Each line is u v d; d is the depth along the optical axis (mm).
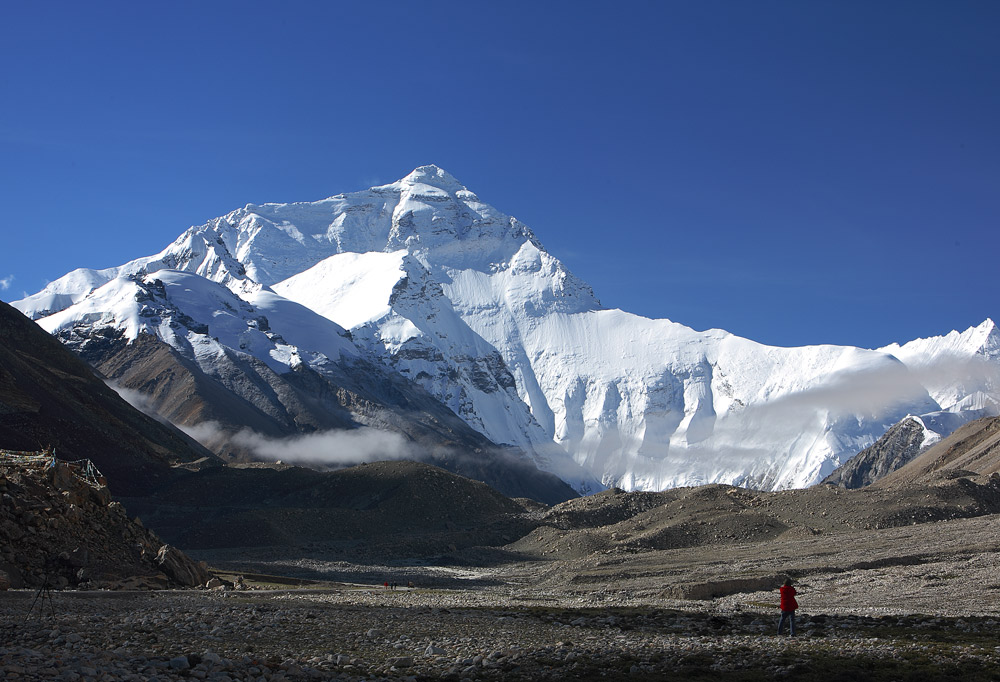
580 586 126312
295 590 92875
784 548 145625
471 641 47312
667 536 170125
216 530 191750
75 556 71750
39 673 32094
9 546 68375
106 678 32625
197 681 33906
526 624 56312
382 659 41781
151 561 79438
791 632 51219
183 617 50406
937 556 121062
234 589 82750
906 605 79875
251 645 43469
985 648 46188
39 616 48250
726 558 141875
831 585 102812
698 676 39469
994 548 121938
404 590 109750
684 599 94375
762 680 38906
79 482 80625
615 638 49719
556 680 38250
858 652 43969
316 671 37375
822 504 179125
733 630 55281
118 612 53625
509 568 161500
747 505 188750
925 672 39906
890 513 168250
